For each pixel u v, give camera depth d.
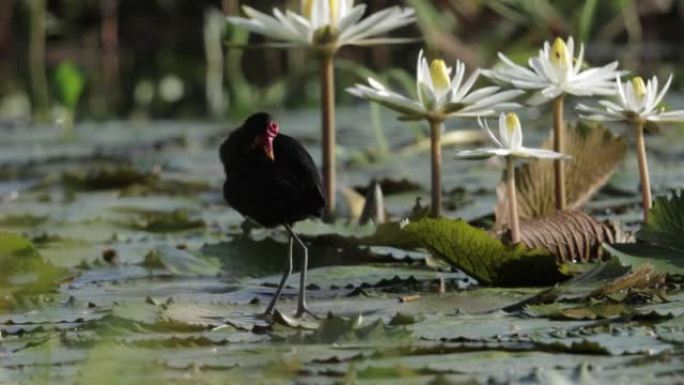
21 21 27.75
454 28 22.67
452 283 9.27
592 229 9.68
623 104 9.45
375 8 23.91
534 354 7.00
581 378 6.44
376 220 11.05
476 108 9.45
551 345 7.05
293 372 6.70
